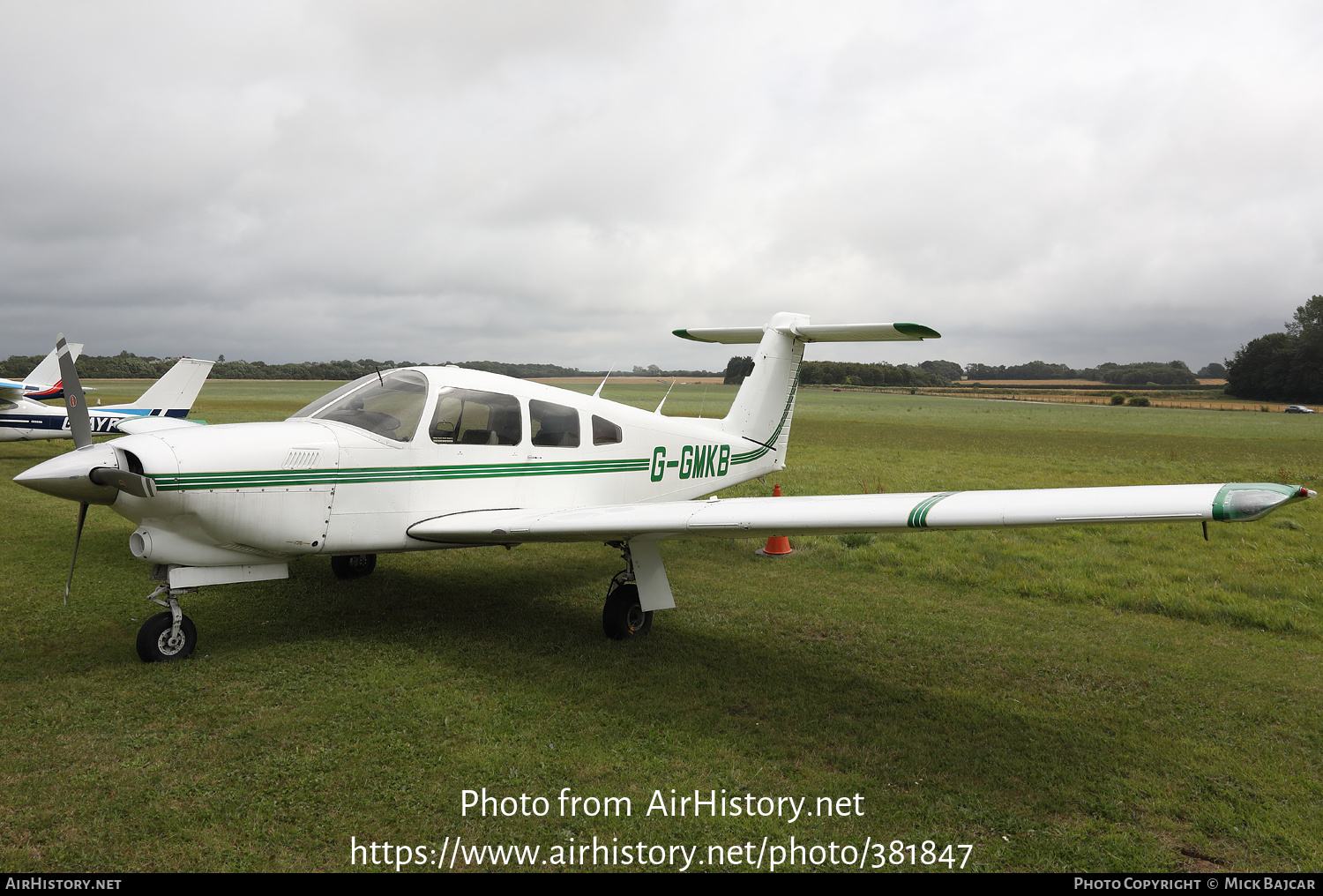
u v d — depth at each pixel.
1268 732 3.40
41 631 4.45
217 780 2.81
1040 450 21.00
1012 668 4.18
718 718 3.46
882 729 3.38
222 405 38.00
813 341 7.46
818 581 6.14
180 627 4.04
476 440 4.91
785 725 3.40
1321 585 5.88
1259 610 5.16
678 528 3.88
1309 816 2.71
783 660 4.27
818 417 39.09
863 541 7.58
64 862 2.31
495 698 3.63
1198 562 6.78
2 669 3.86
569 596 5.61
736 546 7.52
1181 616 5.23
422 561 6.64
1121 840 2.56
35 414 13.95
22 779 2.78
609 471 5.77
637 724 3.38
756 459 7.34
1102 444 24.28
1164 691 3.87
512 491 5.12
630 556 4.56
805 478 12.42
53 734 3.15
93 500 3.80
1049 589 5.83
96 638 4.37
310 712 3.42
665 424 6.31
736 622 5.01
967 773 2.99
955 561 6.81
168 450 3.76
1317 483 13.00
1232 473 14.48
